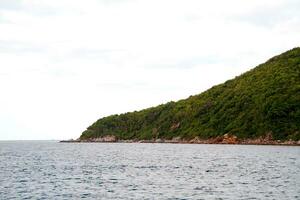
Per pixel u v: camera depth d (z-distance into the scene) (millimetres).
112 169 71750
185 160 93375
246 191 44312
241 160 89250
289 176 56750
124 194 43375
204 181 53219
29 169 70875
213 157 101250
